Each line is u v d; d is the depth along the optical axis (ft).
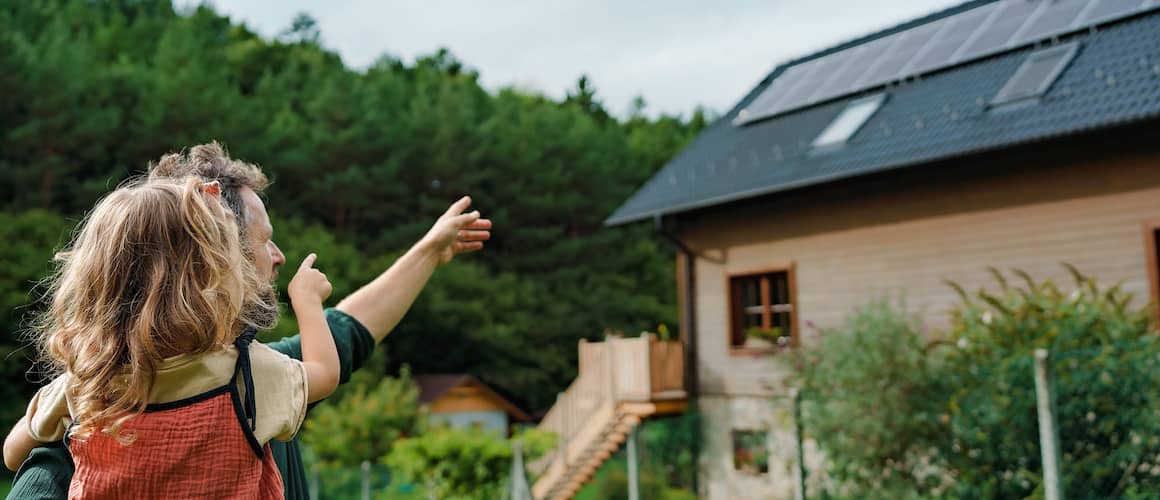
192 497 3.40
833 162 39.73
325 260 93.97
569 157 124.88
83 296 3.51
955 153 34.22
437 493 39.86
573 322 111.24
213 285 3.55
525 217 119.24
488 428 94.79
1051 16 40.96
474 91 142.31
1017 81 37.32
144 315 3.37
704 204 44.01
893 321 27.94
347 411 57.16
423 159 115.85
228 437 3.50
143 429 3.39
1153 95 30.89
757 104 53.88
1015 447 23.52
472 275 109.60
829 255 41.63
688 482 45.93
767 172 43.11
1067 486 21.75
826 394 27.45
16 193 85.05
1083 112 32.30
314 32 208.03
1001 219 35.70
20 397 67.92
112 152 92.73
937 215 37.76
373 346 5.08
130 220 3.56
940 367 25.39
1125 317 23.99
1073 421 22.65
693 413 46.83
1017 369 23.41
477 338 104.42
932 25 48.83
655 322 115.14
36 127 84.23
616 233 120.16
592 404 47.57
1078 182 33.58
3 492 52.11
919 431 25.13
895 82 44.32
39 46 94.89
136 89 98.43
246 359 3.70
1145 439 21.62
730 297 45.96
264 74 131.03
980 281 36.11
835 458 27.17
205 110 99.14
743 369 44.52
